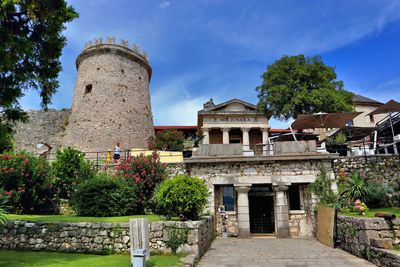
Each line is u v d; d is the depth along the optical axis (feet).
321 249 31.89
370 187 37.45
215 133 85.71
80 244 27.61
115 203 37.68
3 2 20.83
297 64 73.67
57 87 27.30
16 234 28.76
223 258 27.48
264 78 78.43
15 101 24.98
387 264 21.86
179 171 47.65
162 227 27.48
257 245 35.45
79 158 48.55
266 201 49.57
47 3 24.35
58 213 43.91
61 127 94.99
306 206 44.47
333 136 61.82
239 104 86.99
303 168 44.52
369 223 25.54
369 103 103.86
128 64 90.63
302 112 70.79
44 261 22.26
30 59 25.08
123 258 24.13
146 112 92.07
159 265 21.29
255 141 86.17
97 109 82.07
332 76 73.72
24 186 40.86
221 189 46.80
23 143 90.63
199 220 31.04
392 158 44.88
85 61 89.35
